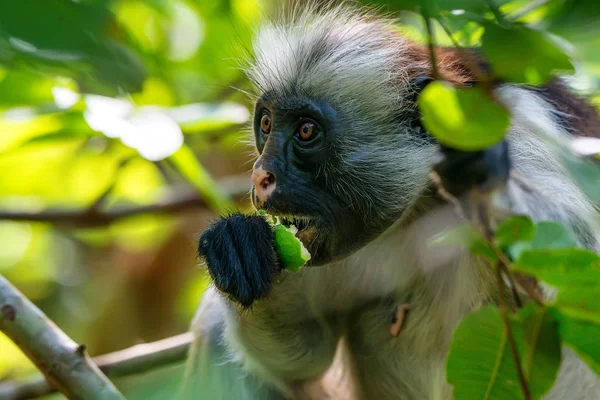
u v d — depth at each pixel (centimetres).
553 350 416
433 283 745
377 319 802
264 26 798
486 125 357
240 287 652
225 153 1432
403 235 739
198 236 699
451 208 708
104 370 884
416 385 805
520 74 362
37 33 407
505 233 410
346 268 770
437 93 362
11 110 812
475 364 433
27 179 1177
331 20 755
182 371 899
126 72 511
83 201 1211
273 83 705
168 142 746
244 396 888
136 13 948
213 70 1023
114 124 740
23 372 1325
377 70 707
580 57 559
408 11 370
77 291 1647
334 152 682
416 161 699
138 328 1584
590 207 696
